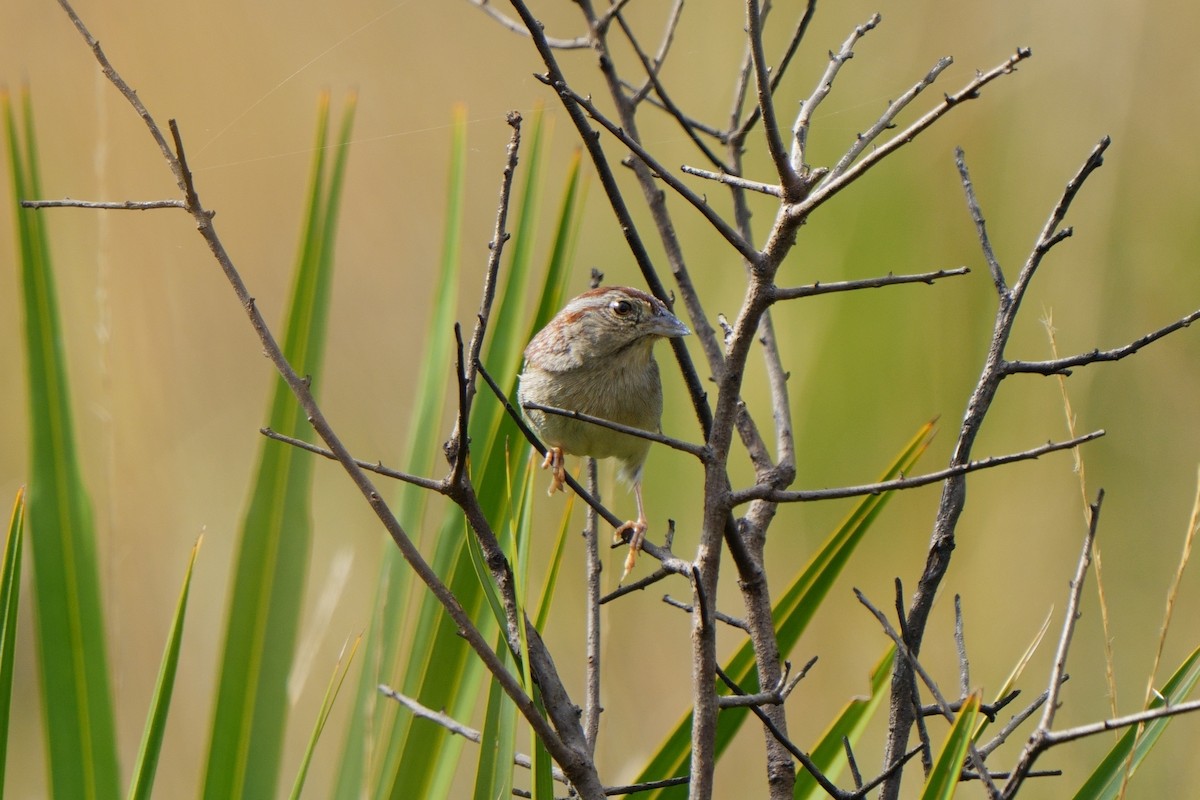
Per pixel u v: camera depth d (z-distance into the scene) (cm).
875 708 610
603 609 1034
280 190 1212
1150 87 1196
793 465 568
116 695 669
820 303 1220
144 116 409
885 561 1120
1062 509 1112
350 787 615
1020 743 955
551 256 684
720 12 1255
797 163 441
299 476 674
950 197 1220
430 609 625
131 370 1127
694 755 413
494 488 629
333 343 1198
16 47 1206
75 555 625
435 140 1240
